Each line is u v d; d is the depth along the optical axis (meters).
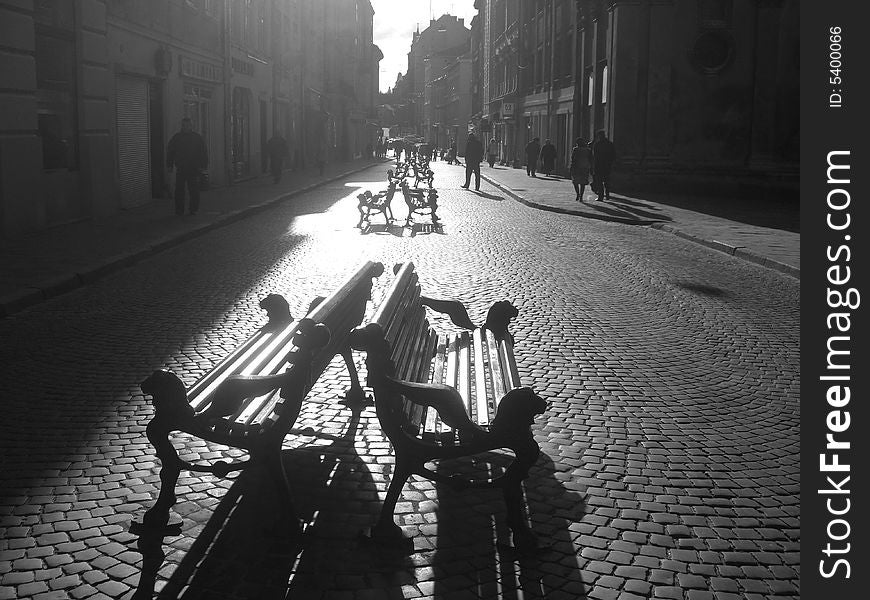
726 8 28.27
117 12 18.97
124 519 4.20
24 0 13.98
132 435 5.33
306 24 49.00
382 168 57.22
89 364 6.92
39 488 4.53
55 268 10.91
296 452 5.12
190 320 8.59
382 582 3.67
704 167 28.89
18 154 14.02
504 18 65.62
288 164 44.06
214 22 27.72
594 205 23.92
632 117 29.09
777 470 5.04
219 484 4.63
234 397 4.14
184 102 24.91
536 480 4.80
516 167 53.84
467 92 104.31
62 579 3.62
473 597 3.57
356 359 7.22
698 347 8.05
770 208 23.61
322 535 4.08
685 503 4.55
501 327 6.39
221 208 20.53
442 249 14.77
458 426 4.06
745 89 28.50
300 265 12.48
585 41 35.91
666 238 17.08
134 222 16.88
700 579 3.76
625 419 5.90
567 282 11.56
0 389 6.21
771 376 7.09
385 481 4.73
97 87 17.38
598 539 4.11
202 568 3.75
